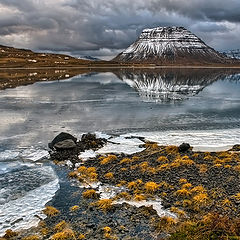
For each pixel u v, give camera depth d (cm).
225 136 3064
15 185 1978
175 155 2456
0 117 4050
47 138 3048
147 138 3005
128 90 7269
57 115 4188
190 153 2508
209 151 2569
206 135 3102
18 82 9475
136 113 4303
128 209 1606
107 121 3791
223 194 1711
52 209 1620
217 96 6197
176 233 1332
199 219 1478
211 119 3891
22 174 2159
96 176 2045
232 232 1270
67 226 1466
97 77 12088
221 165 2172
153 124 3616
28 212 1628
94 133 3178
